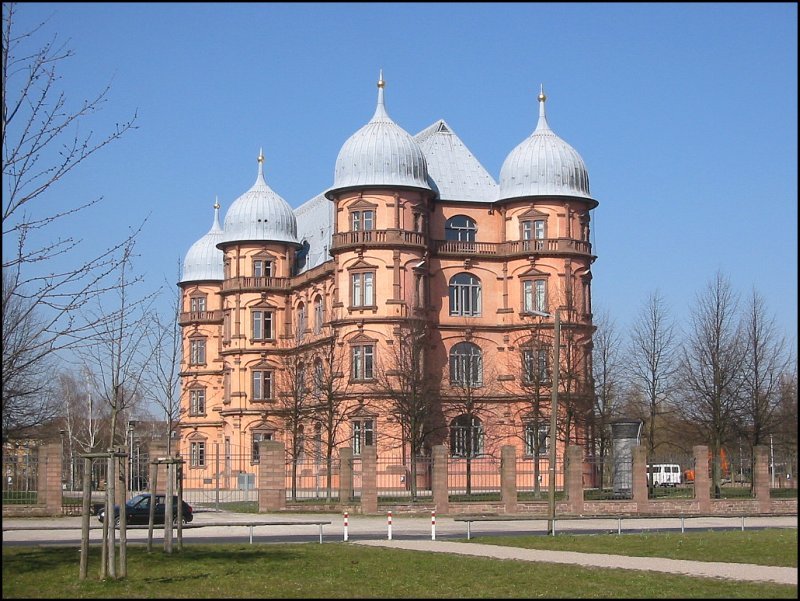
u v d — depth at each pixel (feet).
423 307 313.94
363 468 215.10
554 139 328.08
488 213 329.72
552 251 317.22
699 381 298.35
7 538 151.43
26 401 269.64
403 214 314.35
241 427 375.45
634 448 226.99
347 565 110.83
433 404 298.15
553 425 176.24
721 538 149.28
